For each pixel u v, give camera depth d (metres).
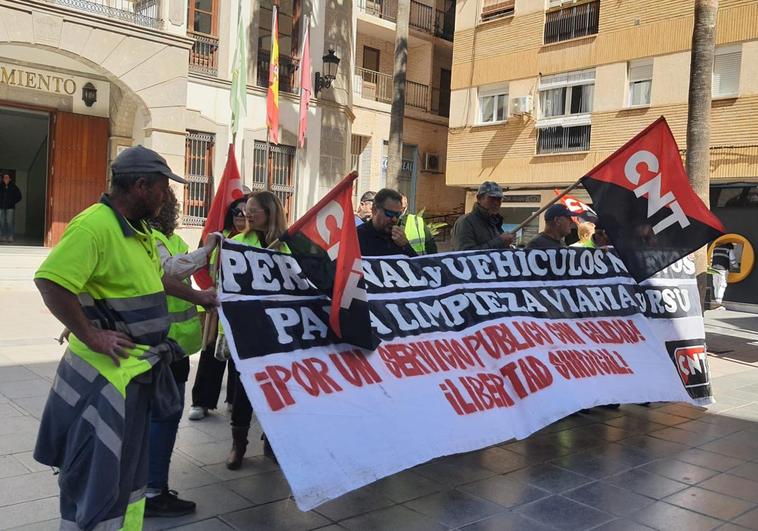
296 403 3.64
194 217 15.52
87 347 2.77
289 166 17.27
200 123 15.38
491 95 22.48
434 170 28.05
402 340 4.40
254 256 3.91
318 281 4.01
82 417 2.73
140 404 2.89
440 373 4.38
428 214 28.03
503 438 4.28
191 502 3.83
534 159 20.98
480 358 4.66
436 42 27.59
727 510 4.20
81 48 13.00
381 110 25.67
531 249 5.55
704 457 5.21
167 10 13.95
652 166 5.57
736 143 16.50
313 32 17.52
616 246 5.48
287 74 17.31
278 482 4.30
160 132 14.16
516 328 5.02
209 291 3.63
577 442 5.50
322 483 3.39
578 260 5.84
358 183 25.78
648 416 6.40
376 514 3.93
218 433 5.21
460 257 5.17
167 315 3.03
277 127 16.23
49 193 15.91
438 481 4.51
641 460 5.09
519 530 3.80
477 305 4.97
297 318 3.95
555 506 4.16
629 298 6.04
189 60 15.23
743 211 17.47
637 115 18.58
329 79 17.44
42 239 18.52
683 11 17.58
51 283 2.59
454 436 4.06
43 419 2.86
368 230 5.06
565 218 6.17
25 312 10.23
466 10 22.95
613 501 4.28
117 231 2.80
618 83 18.94
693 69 9.34
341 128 18.36
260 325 3.77
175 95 14.26
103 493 2.67
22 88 15.16
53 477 4.14
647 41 18.30
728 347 11.11
